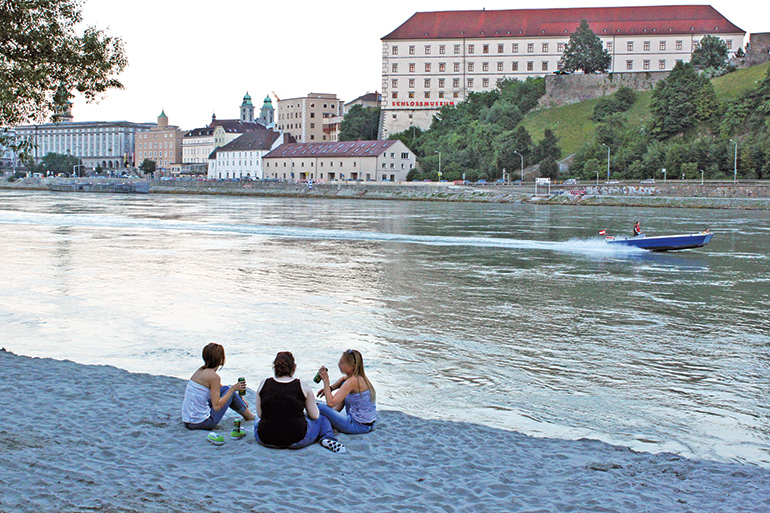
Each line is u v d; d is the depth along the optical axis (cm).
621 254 6397
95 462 1279
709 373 2569
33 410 1599
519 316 3556
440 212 12156
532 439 1645
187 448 1388
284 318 3444
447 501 1219
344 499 1191
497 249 6588
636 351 2880
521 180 17362
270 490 1205
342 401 1575
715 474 1427
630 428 1991
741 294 4306
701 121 17288
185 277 4709
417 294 4159
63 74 3206
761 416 2112
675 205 13838
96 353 2745
